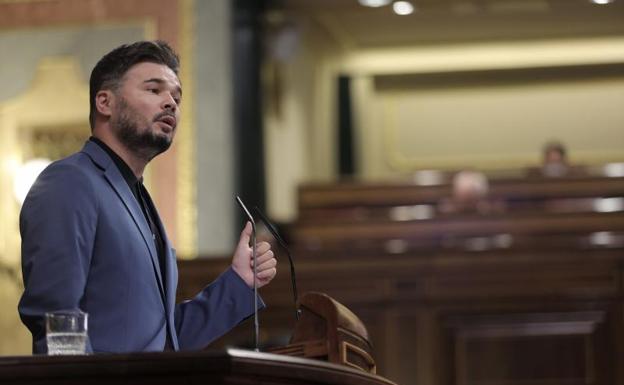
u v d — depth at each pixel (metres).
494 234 28.02
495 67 47.38
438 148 47.94
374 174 47.94
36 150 28.62
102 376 6.05
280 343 21.36
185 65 28.97
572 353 21.25
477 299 21.42
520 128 47.56
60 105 28.78
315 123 43.00
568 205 32.41
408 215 30.78
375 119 48.38
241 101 29.08
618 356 21.17
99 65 8.42
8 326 26.89
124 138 8.30
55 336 6.85
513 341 21.30
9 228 28.03
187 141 28.73
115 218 7.94
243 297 8.55
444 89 48.16
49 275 7.51
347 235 29.17
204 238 28.50
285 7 36.00
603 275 21.38
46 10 29.16
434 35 44.31
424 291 21.52
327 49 44.69
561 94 47.38
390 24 42.66
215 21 29.03
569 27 43.53
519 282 21.41
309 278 21.70
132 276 7.89
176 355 6.06
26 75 28.97
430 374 21.31
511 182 32.94
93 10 29.06
